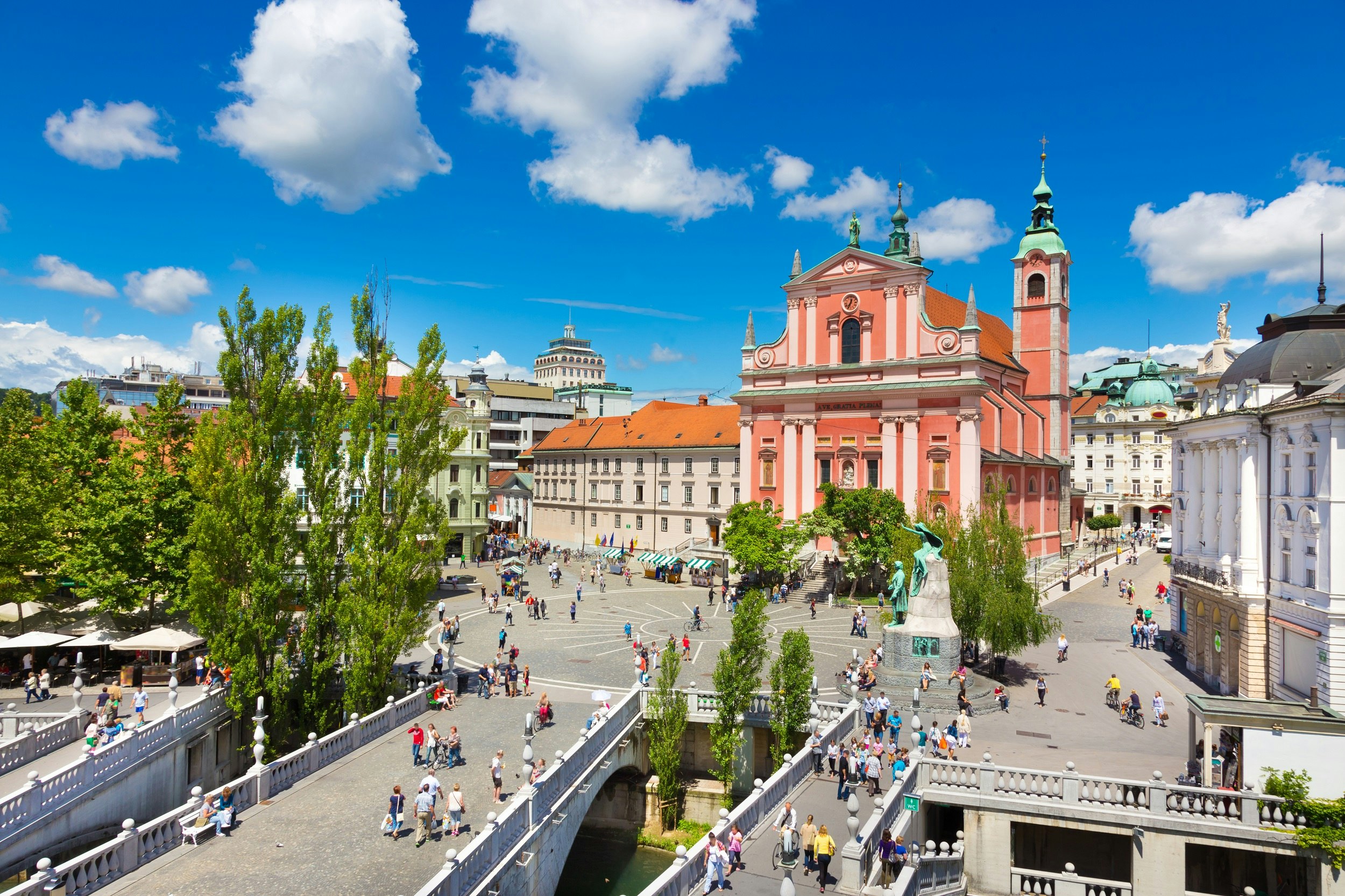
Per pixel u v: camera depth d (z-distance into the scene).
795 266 73.12
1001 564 41.97
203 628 30.94
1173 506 47.88
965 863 26.30
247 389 34.38
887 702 32.97
